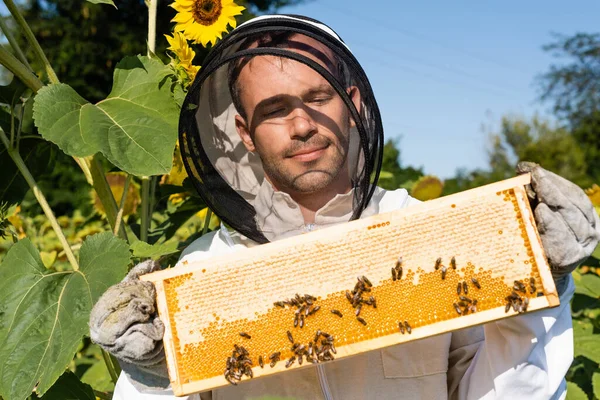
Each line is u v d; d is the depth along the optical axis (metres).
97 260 2.65
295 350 2.06
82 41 23.89
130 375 2.16
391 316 2.08
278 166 2.37
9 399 2.43
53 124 2.62
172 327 2.08
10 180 3.38
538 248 2.02
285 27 2.37
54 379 2.38
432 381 2.40
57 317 2.56
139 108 2.80
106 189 3.16
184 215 3.81
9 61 2.94
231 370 2.04
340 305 2.09
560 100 45.25
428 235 2.11
